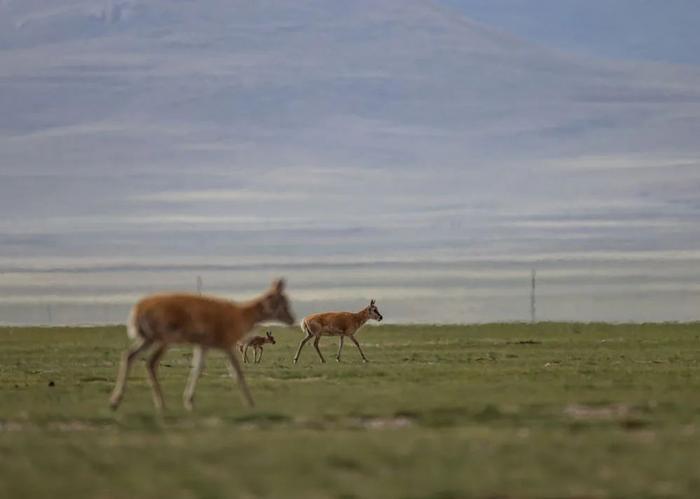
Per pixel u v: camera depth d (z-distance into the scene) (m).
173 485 85.19
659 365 193.50
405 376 167.75
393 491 82.69
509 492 82.69
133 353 120.38
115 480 86.75
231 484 85.12
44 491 83.94
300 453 94.25
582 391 139.88
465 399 129.12
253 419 114.25
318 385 153.12
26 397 139.88
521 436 102.44
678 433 104.12
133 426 110.62
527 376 166.12
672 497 81.19
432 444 97.81
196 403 127.88
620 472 87.81
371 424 112.62
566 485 84.25
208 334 120.38
